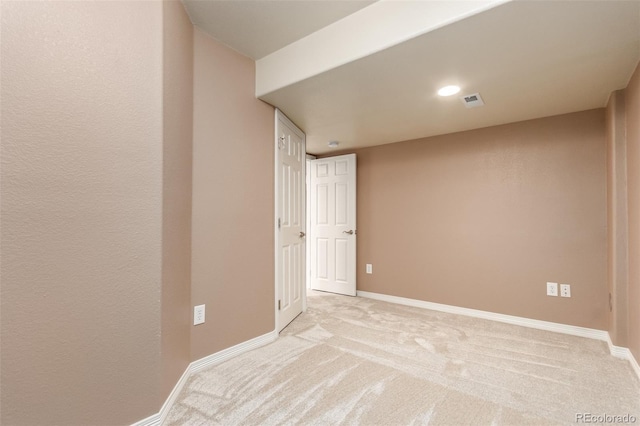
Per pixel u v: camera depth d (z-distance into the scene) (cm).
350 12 175
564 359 203
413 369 189
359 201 385
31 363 109
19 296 106
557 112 252
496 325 272
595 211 242
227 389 166
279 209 251
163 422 139
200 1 163
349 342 233
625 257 205
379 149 370
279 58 213
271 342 233
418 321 283
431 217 327
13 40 105
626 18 135
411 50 165
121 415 128
